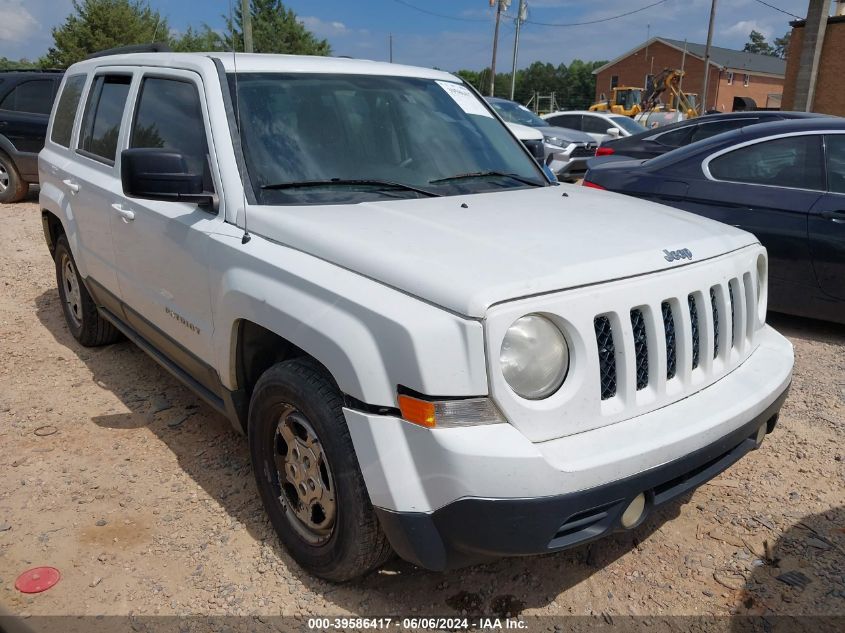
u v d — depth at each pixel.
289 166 3.15
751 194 5.70
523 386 2.19
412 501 2.22
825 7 20.17
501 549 2.19
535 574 2.87
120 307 4.22
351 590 2.76
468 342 2.11
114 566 2.88
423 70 4.14
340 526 2.52
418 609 2.67
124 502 3.32
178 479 3.52
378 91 3.70
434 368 2.13
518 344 2.18
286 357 3.05
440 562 2.29
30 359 5.08
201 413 4.24
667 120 24.98
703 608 2.69
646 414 2.44
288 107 3.34
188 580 2.81
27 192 11.36
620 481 2.24
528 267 2.31
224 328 2.99
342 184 3.19
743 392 2.74
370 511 2.44
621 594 2.76
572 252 2.47
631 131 16.81
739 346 2.94
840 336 5.73
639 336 2.46
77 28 32.38
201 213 3.19
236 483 3.48
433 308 2.19
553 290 2.24
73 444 3.86
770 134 5.75
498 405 2.15
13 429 4.02
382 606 2.68
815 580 2.83
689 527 3.17
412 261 2.34
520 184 3.68
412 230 2.65
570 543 2.25
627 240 2.66
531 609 2.68
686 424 2.44
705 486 3.49
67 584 2.77
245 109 3.24
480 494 2.12
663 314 2.52
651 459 2.30
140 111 3.90
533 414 2.19
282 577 2.83
